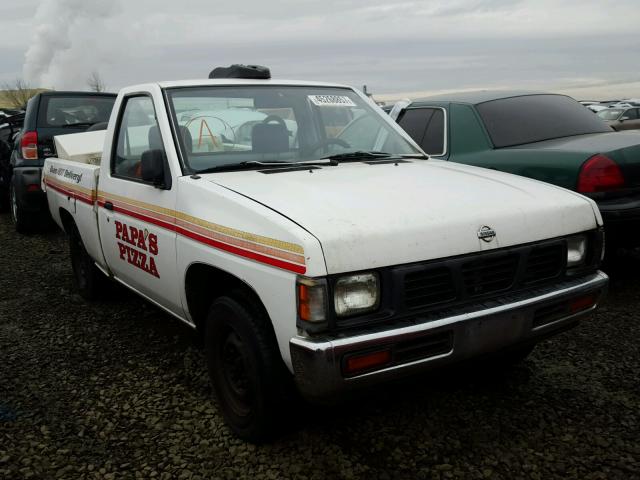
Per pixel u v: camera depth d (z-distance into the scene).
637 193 4.58
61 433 3.17
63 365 4.02
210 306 3.25
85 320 4.87
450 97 6.10
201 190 3.11
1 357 4.17
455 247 2.64
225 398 3.14
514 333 2.75
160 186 3.41
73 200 4.86
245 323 2.81
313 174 3.34
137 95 4.01
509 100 5.82
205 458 2.92
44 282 5.98
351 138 4.15
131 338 4.46
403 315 2.55
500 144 5.34
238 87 3.97
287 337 2.53
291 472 2.78
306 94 4.17
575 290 2.94
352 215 2.63
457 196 2.94
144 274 3.79
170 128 3.53
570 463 2.77
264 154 3.73
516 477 2.69
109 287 5.23
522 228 2.84
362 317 2.49
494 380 3.59
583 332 4.25
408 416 3.21
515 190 3.12
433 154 5.80
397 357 2.50
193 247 3.11
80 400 3.52
